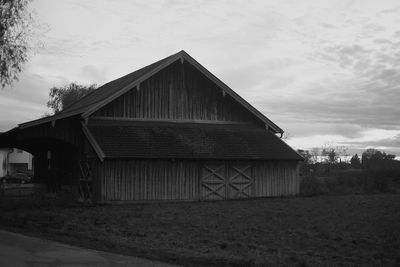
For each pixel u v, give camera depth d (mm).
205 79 30875
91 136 25750
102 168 25125
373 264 10977
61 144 31406
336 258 11562
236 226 16781
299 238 14344
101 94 33312
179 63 30203
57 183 30344
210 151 27734
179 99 30031
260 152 29234
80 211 21188
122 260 10445
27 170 79125
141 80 27969
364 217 19562
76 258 10578
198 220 18359
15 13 24234
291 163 30953
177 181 27062
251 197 29203
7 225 16047
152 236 14289
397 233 15359
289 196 30578
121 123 27906
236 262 10469
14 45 24609
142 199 26000
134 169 25969
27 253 11070
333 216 19828
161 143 26984
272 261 10859
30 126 25922
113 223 17172
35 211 20875
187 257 10938
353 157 66688
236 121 31766
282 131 32375
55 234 14141
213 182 28125
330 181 39125
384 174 39500
